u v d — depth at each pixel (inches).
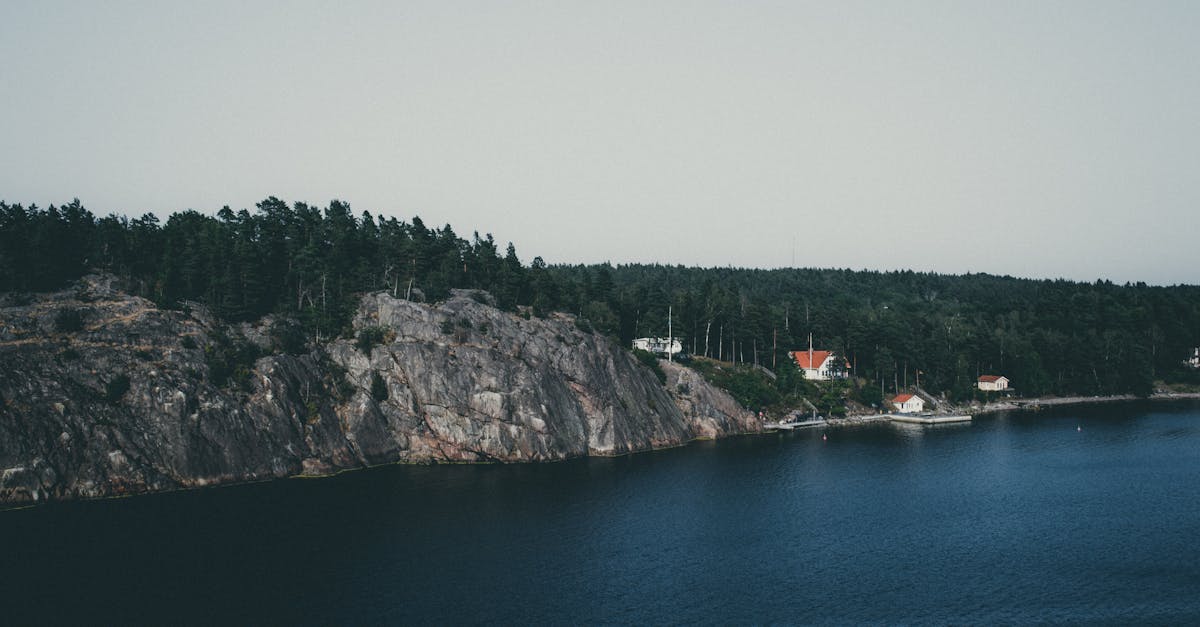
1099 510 3629.4
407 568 2785.4
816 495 3949.3
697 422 5905.5
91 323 4084.6
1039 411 7440.9
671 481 4229.8
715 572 2812.5
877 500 3850.9
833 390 7170.3
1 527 3120.1
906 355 7667.3
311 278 5123.0
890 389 7726.4
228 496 3676.2
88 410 3666.3
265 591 2536.9
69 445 3538.4
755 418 6294.3
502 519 3417.8
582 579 2719.0
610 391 5344.5
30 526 3139.8
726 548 3083.2
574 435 4943.4
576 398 5157.5
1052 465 4717.0
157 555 2847.0
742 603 2524.6
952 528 3366.1
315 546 2994.6
